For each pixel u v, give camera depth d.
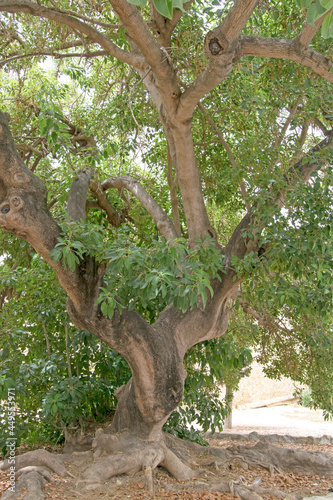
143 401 6.27
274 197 6.39
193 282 4.71
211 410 8.50
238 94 6.82
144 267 4.69
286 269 5.83
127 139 8.20
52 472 5.84
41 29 7.13
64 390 6.77
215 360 7.98
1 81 9.95
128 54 6.54
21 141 9.85
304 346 10.31
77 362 7.77
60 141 6.09
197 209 6.96
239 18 4.32
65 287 5.61
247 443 11.43
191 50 6.41
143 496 5.39
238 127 7.88
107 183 9.16
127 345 5.96
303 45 4.98
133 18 4.55
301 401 21.28
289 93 6.92
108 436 6.39
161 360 6.15
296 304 5.76
